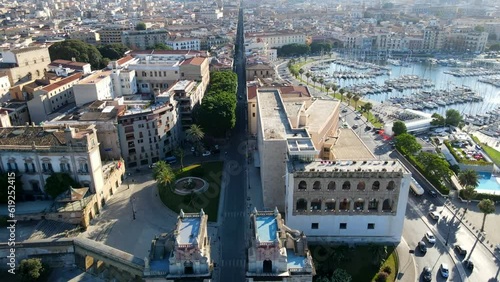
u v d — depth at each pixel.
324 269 100.62
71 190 125.81
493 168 160.50
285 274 76.00
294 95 182.38
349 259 104.88
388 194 109.44
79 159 128.62
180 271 76.25
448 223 125.12
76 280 104.75
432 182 147.38
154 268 78.44
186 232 78.94
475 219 127.69
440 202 137.50
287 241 83.31
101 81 195.62
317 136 131.88
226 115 178.75
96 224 126.00
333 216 112.19
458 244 114.62
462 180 139.50
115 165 149.88
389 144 192.25
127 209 134.88
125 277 100.62
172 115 174.75
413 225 123.94
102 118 158.00
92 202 128.38
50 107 194.25
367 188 108.88
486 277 101.94
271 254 75.06
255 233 76.88
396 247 112.75
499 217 128.88
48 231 116.75
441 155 170.75
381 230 114.06
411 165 164.25
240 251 112.25
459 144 186.25
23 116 189.38
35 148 128.62
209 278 76.12
